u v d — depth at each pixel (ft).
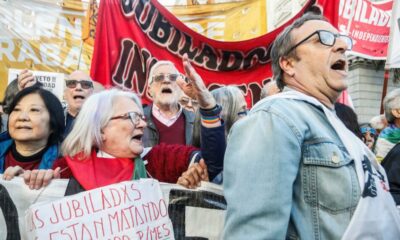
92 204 5.37
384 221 3.94
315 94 4.79
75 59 16.87
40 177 5.73
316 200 4.02
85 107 5.83
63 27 16.75
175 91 9.34
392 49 14.16
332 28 4.83
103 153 5.82
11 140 7.22
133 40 9.94
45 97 7.04
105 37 9.78
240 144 4.21
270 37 10.09
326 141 4.16
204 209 6.04
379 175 4.33
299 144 4.08
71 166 5.65
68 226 5.28
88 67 16.98
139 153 5.85
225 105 7.75
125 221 5.40
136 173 5.74
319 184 4.04
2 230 5.65
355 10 19.36
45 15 16.52
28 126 6.79
